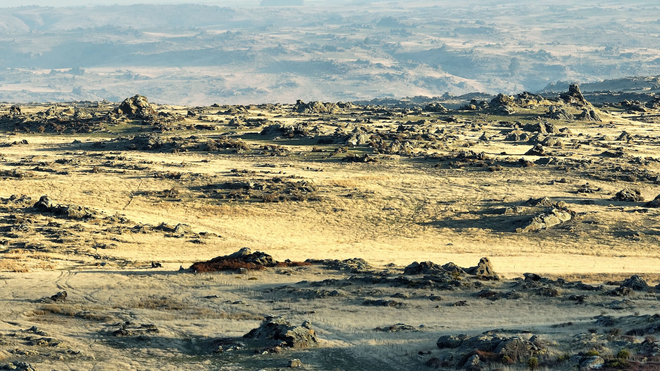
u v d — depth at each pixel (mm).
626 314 61312
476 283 78438
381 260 108812
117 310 67875
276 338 54156
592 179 181875
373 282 80812
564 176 185625
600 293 72438
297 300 71875
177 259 108875
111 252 112562
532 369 43156
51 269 96188
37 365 48656
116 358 51094
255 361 49562
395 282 80000
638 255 115312
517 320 60688
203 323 62000
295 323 60656
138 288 79062
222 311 67375
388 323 60781
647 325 52594
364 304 69000
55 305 68688
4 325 60344
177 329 59812
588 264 105250
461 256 113938
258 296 74625
